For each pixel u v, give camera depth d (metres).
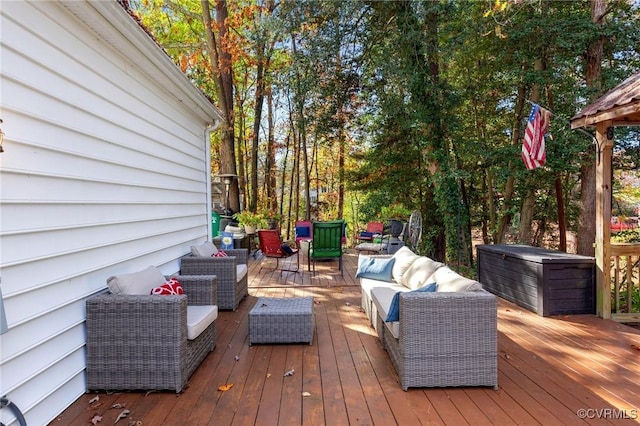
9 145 1.98
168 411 2.36
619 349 3.32
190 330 2.76
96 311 2.60
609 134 4.15
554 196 9.73
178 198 4.66
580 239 7.83
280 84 8.73
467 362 2.62
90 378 2.61
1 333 1.72
